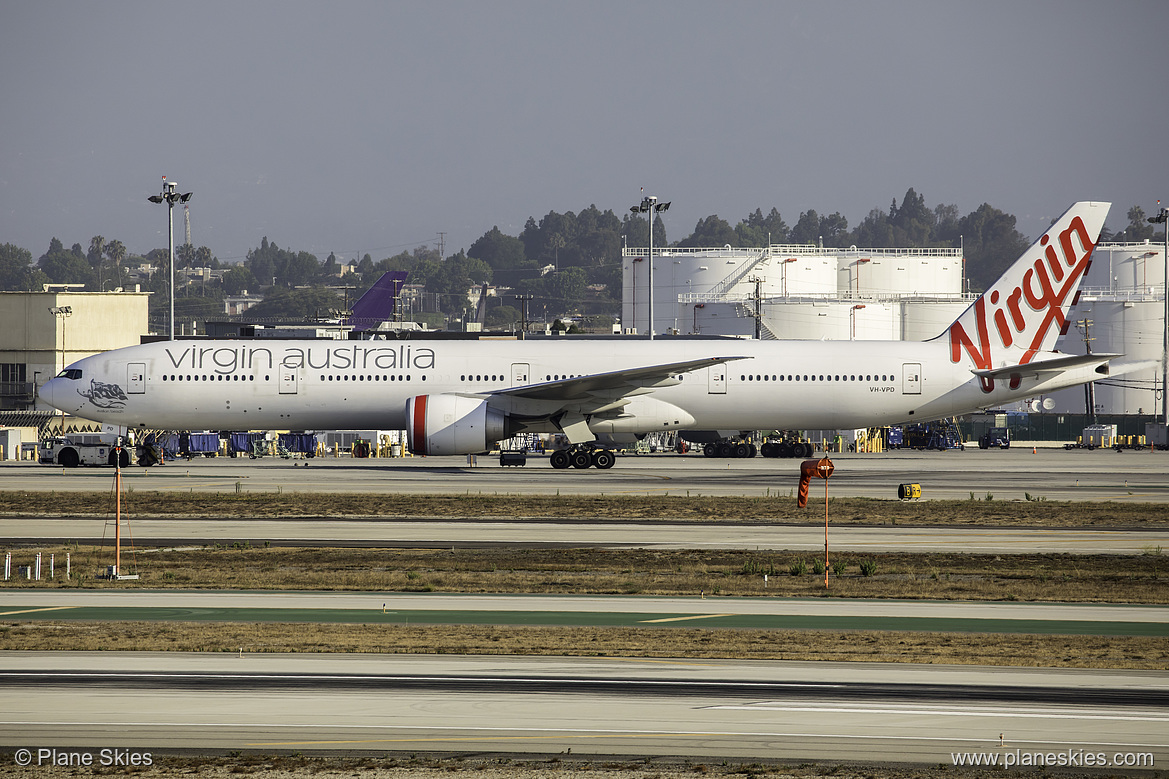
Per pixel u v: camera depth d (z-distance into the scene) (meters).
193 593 97.88
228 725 57.81
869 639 79.38
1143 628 84.00
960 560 117.06
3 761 52.28
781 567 111.75
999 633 81.88
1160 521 149.75
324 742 55.22
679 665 71.06
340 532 138.88
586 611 90.00
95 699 62.41
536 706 61.53
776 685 66.19
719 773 51.12
